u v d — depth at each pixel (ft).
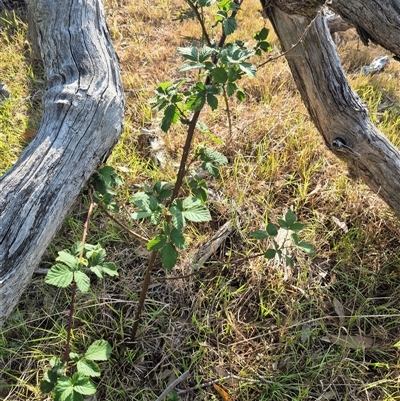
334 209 8.47
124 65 11.98
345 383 6.45
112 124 6.05
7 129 9.58
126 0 14.82
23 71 11.37
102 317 6.89
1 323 4.60
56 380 4.32
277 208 8.54
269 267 7.45
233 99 10.80
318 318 6.85
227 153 9.41
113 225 7.98
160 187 5.44
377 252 7.93
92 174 5.79
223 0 5.28
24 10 13.94
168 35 13.34
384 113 10.84
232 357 6.63
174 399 5.99
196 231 8.01
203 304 7.16
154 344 6.74
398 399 6.32
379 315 6.89
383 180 7.64
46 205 4.98
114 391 6.23
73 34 7.07
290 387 6.32
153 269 7.52
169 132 9.80
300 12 6.61
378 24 6.06
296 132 9.82
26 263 4.67
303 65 7.43
